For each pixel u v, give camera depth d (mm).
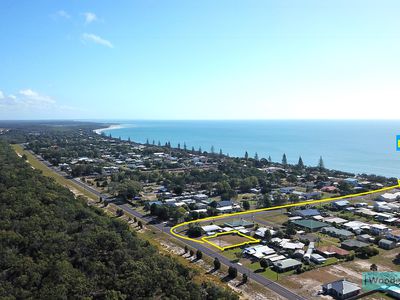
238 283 82688
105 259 74125
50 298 58000
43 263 69250
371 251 99750
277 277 86125
